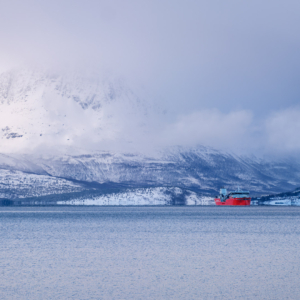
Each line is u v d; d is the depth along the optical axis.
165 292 56.56
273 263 76.69
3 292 56.62
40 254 88.94
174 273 68.38
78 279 64.25
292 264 75.56
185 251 92.81
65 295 55.09
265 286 59.38
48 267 73.56
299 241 111.69
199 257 84.06
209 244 105.69
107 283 61.69
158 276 66.25
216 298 53.56
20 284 61.09
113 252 91.69
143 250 94.75
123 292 56.56
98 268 72.62
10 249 97.31
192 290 57.47
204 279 63.94
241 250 94.00
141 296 54.59
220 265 74.81
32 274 67.81
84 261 79.69
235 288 58.41
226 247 99.44
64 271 70.06
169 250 94.62
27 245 105.31
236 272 68.81
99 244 106.75
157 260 80.50
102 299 53.19
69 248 98.75
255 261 78.75
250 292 56.25
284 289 57.69
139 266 74.31
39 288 58.69
